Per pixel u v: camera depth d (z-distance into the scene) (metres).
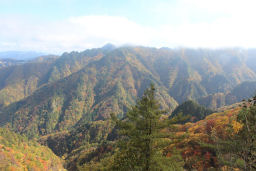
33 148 131.75
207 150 22.20
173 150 13.66
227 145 10.00
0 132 126.94
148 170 12.12
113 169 12.70
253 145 8.57
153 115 12.20
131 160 12.45
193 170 19.59
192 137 28.75
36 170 101.75
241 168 9.13
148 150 12.71
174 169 12.05
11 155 97.19
